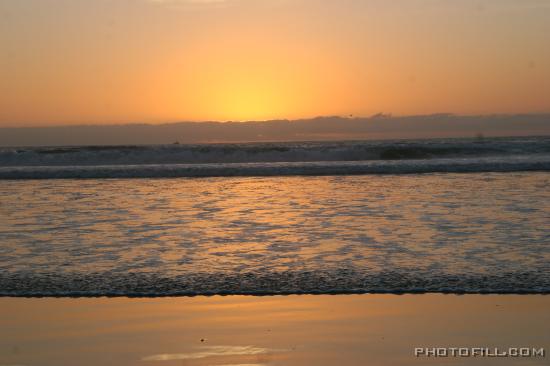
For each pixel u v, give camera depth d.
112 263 9.30
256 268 8.82
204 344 5.78
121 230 12.52
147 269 8.84
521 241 10.66
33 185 23.66
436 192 18.83
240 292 7.54
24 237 11.77
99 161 39.41
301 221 13.45
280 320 6.47
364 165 28.61
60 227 13.00
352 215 14.23
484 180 22.48
